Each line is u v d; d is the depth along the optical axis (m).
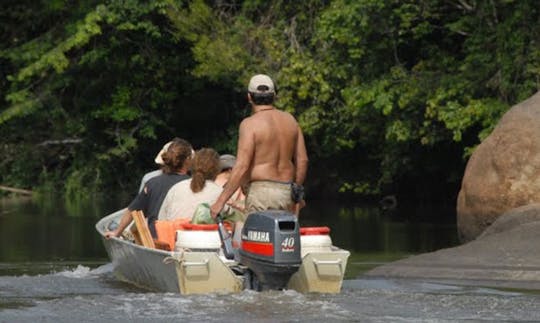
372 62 52.56
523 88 46.16
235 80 60.19
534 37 46.94
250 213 20.22
